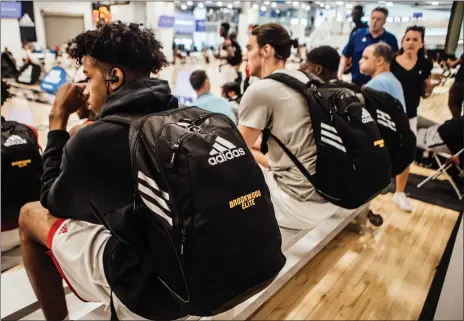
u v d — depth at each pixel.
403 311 1.73
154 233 0.87
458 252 0.77
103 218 0.94
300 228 1.66
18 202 1.80
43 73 8.74
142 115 0.93
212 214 0.83
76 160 0.91
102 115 0.96
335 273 2.00
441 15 2.27
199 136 0.87
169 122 0.88
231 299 0.88
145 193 0.84
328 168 1.50
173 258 0.84
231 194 0.87
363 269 2.03
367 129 1.54
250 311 1.43
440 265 2.01
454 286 0.76
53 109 1.17
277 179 1.69
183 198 0.82
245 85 4.84
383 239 2.31
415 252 2.17
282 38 1.70
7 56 8.59
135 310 0.94
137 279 0.93
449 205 2.64
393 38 3.04
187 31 14.38
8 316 1.39
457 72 1.80
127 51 0.98
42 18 12.48
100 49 0.98
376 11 2.99
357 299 1.81
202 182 0.83
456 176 2.53
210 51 13.52
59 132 1.15
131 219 0.90
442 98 2.35
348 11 4.50
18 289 1.54
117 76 1.00
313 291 1.87
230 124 0.98
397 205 2.70
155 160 0.83
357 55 3.22
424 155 2.90
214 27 15.31
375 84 2.13
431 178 2.89
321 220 1.69
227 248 0.85
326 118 1.49
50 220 1.20
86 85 1.16
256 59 1.76
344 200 1.51
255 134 1.60
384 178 1.58
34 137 1.93
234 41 5.27
